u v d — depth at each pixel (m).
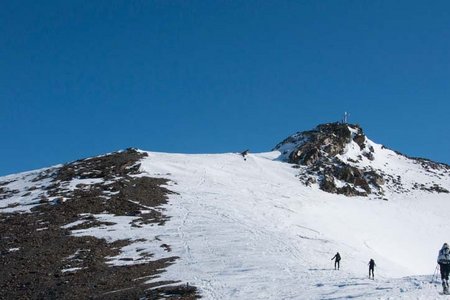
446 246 26.09
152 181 78.25
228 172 90.62
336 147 108.50
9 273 46.03
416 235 75.12
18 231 57.38
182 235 56.75
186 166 89.62
